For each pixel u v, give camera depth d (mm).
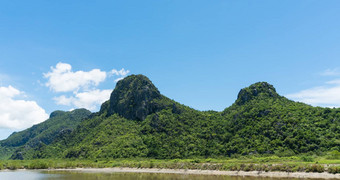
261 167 107750
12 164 181750
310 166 94688
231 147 165000
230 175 111000
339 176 85500
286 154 137500
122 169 160625
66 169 177000
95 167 176000
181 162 146625
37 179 109750
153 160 173750
